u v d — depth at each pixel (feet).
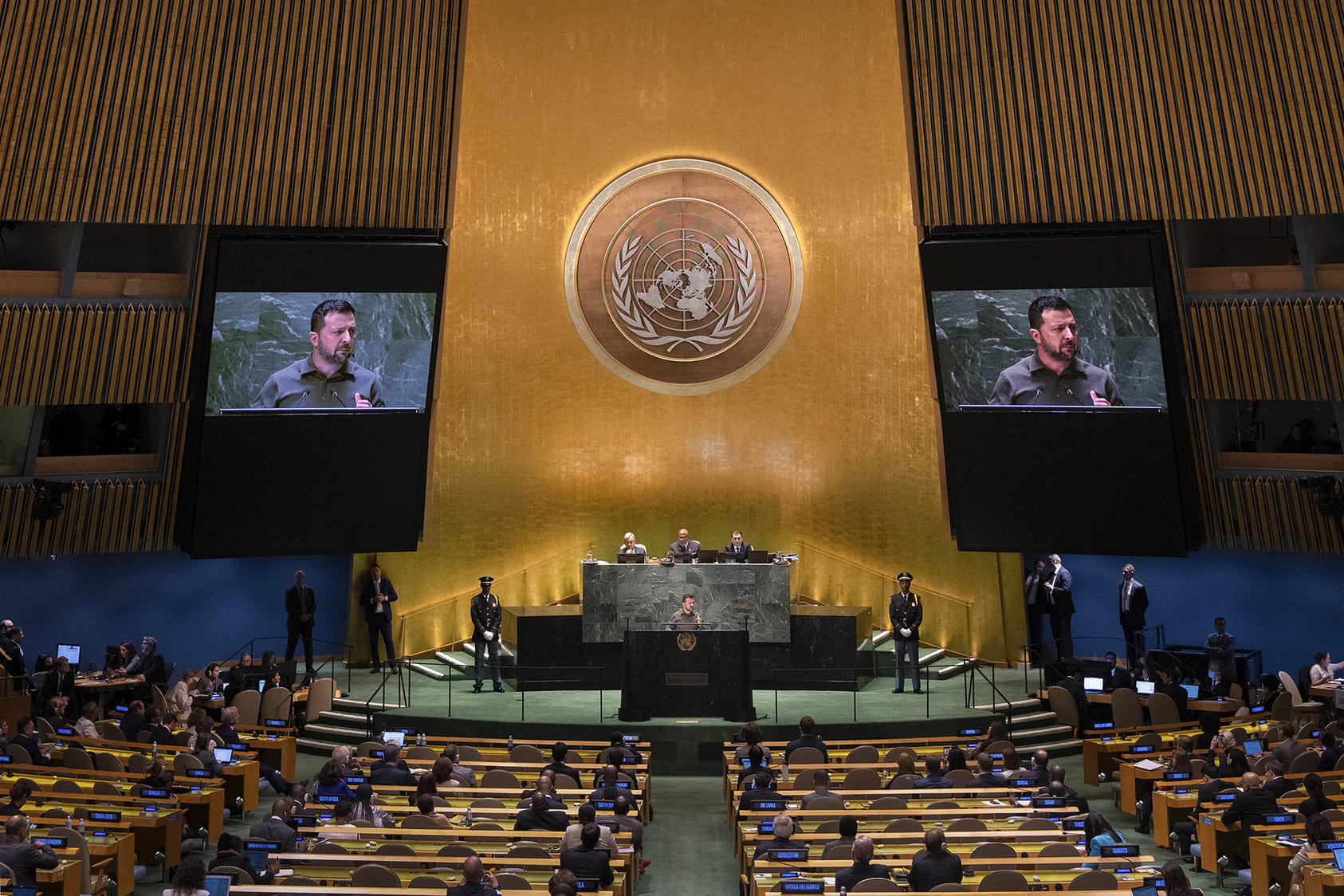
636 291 67.51
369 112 58.59
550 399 67.26
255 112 57.72
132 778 39.78
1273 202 57.21
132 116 56.65
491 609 59.67
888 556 65.92
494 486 66.28
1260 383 59.06
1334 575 61.46
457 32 58.23
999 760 44.27
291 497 59.26
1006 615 65.21
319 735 54.85
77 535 59.36
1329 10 54.95
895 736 52.37
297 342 58.44
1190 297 59.06
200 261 58.85
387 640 62.59
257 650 66.28
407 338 59.41
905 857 30.99
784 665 60.18
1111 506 58.95
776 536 67.15
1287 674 54.54
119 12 55.16
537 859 30.50
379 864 29.68
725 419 67.72
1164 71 57.36
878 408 66.23
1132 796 44.47
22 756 41.32
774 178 67.15
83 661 61.62
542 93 66.44
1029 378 58.90
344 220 59.41
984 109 59.36
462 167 65.87
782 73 66.74
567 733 51.96
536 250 66.95
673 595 60.18
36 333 57.36
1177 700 53.11
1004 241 58.59
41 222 63.46
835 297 66.85
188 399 59.16
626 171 67.36
